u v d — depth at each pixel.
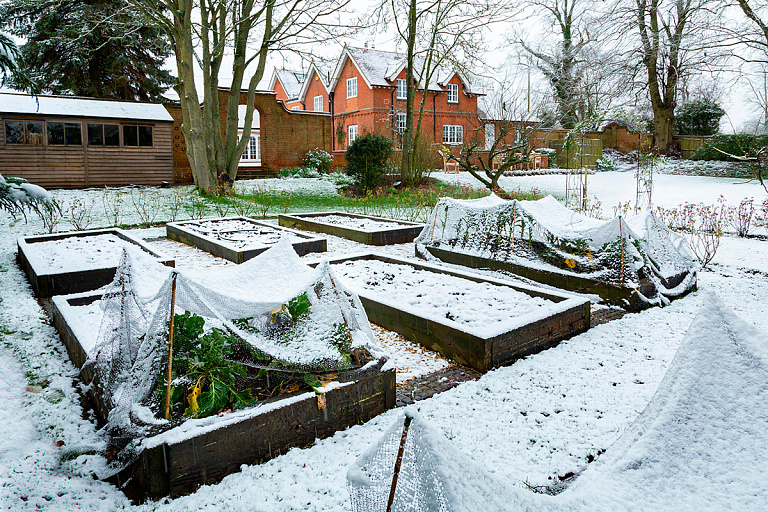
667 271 6.90
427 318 4.96
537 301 5.59
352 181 21.05
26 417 3.64
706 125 29.86
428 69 21.16
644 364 4.44
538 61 28.05
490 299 5.78
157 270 3.73
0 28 20.45
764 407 1.88
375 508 1.67
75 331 4.38
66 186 17.88
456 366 4.61
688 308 6.19
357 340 3.78
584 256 6.86
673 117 25.92
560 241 7.14
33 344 4.92
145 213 13.34
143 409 2.96
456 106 31.83
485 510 1.52
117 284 3.52
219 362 3.21
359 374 3.58
